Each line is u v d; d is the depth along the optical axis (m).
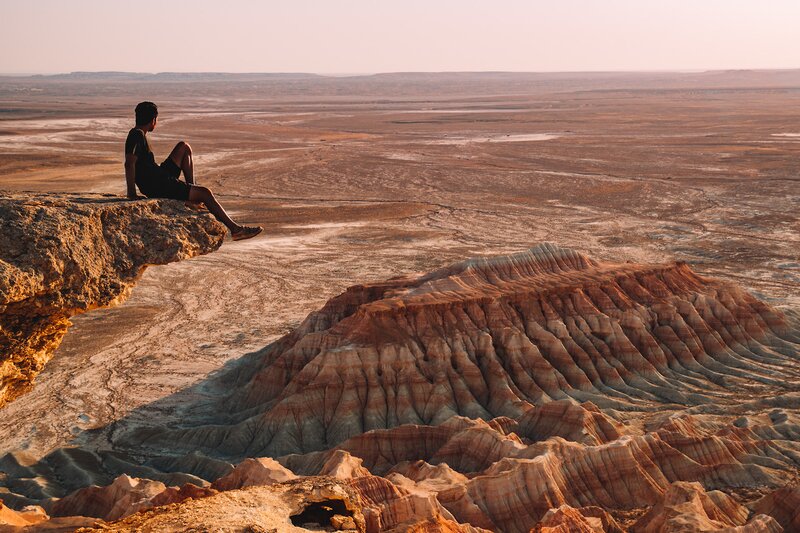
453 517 25.75
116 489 28.92
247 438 39.06
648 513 28.17
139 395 45.78
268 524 11.20
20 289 11.01
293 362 43.69
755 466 33.47
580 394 43.41
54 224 11.56
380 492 25.67
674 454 32.81
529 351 44.16
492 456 32.38
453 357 43.00
